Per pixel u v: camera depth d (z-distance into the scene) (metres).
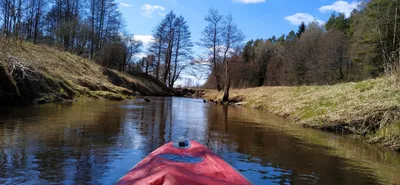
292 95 15.26
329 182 3.81
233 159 4.76
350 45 35.31
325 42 37.62
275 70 46.81
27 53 17.17
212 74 39.44
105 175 3.65
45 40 28.08
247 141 6.35
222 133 7.29
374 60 28.02
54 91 13.66
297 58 41.47
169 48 40.72
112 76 26.47
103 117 9.04
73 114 9.31
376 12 26.77
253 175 3.97
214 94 29.89
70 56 23.78
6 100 10.55
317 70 35.94
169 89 39.12
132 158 4.46
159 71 42.44
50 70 15.64
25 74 11.61
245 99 21.89
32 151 4.59
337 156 5.21
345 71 37.00
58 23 32.56
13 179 3.37
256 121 10.16
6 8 18.14
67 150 4.77
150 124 8.21
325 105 9.95
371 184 3.78
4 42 13.79
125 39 36.88
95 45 35.16
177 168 2.76
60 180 3.41
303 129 8.38
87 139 5.68
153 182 2.36
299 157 5.08
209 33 33.00
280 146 5.95
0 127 6.39
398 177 4.09
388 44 26.27
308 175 4.07
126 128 7.23
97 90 19.14
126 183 2.58
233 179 2.84
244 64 45.88
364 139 6.73
